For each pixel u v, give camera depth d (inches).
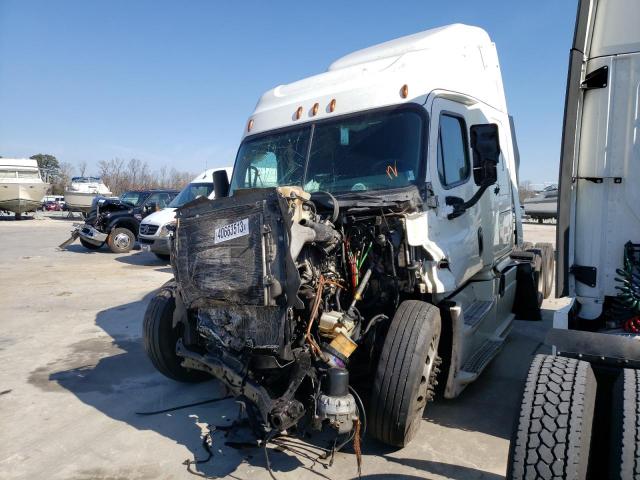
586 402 97.8
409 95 188.1
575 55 124.6
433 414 182.2
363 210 158.9
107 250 725.9
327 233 147.7
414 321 149.1
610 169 131.1
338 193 185.6
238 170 225.0
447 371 170.6
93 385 214.4
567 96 126.0
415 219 158.4
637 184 128.4
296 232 137.5
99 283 457.4
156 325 194.1
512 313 276.1
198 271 154.6
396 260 160.4
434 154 181.5
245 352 145.9
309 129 205.6
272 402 134.3
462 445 160.1
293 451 156.2
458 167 202.4
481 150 166.7
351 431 149.7
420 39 212.8
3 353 257.9
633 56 127.1
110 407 192.1
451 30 220.7
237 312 146.3
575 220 136.3
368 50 230.1
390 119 188.1
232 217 146.3
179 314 166.4
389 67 198.7
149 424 177.3
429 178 174.1
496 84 261.4
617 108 129.7
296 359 139.3
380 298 166.2
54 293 410.9
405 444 151.3
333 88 208.8
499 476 143.0
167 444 163.0
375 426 146.9
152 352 195.6
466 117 214.4
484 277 224.1
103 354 256.1
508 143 279.1
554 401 98.2
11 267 553.6
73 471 148.4
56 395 204.1
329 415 131.6
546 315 324.2
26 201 1315.2
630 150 128.8
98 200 707.4
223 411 186.5
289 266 134.8
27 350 263.0
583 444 93.4
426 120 182.9
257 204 141.1
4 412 188.7
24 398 201.2
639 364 107.3
